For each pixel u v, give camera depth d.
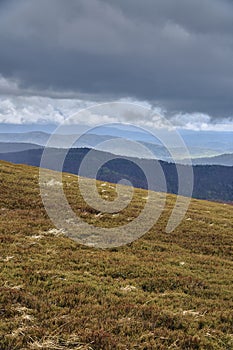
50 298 12.31
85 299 12.48
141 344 9.74
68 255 18.20
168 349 9.69
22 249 18.17
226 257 23.31
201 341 10.34
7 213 27.33
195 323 11.52
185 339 10.26
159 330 10.64
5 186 37.47
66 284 13.90
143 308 12.05
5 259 16.16
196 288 15.48
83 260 17.66
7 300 11.48
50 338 9.42
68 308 11.55
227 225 34.44
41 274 14.60
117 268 16.92
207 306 13.47
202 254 23.38
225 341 10.70
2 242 19.02
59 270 15.61
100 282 14.68
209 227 31.84
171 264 19.33
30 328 9.80
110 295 13.27
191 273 17.83
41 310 11.21
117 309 11.91
